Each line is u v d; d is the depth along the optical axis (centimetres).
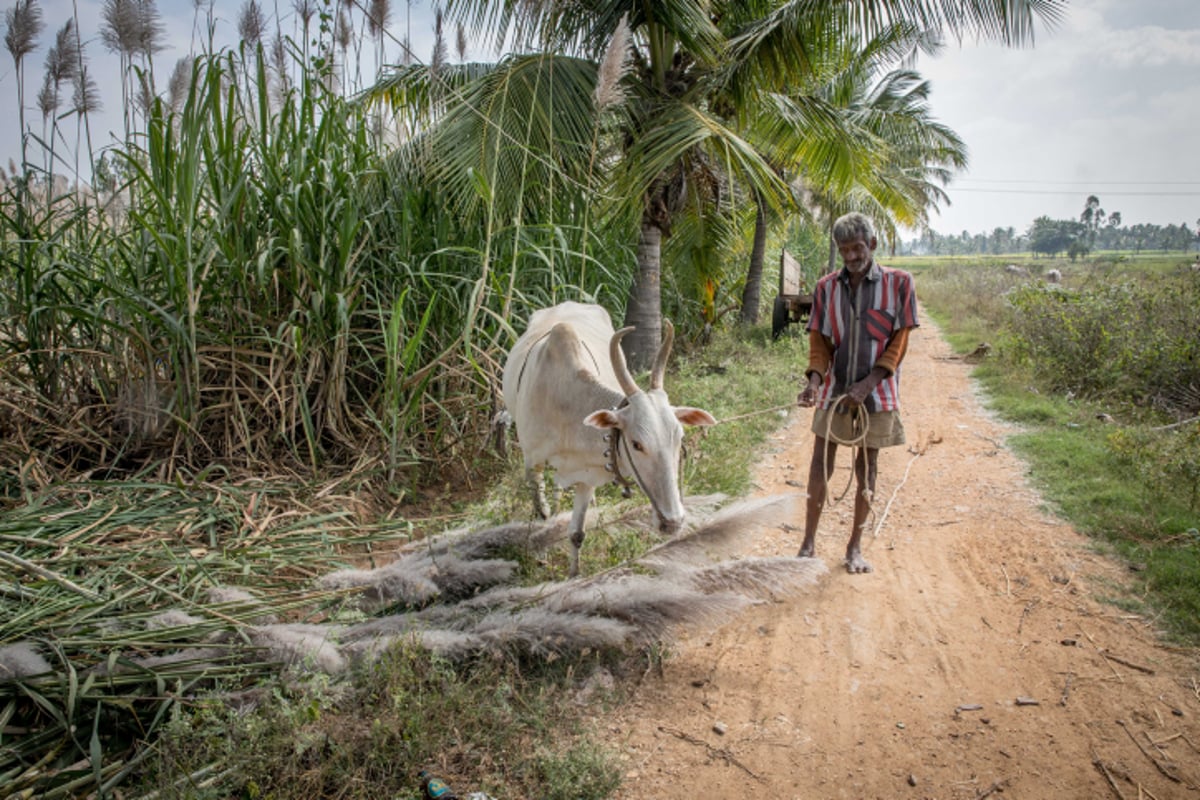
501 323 510
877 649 341
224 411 502
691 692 311
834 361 397
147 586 321
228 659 284
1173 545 415
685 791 256
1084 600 373
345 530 446
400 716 264
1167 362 743
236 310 507
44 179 514
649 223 859
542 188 665
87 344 507
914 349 1302
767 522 373
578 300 681
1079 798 251
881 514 507
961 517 492
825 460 409
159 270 501
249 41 562
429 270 577
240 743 247
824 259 2423
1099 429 661
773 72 758
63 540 354
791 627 361
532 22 719
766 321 1625
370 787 246
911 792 256
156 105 451
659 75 775
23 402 488
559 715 288
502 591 339
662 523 308
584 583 336
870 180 1090
